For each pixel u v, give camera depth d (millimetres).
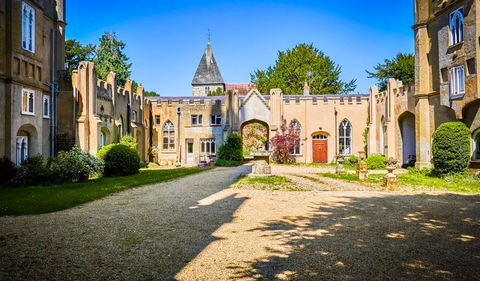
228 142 31062
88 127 22141
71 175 16312
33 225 7812
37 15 20016
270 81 55969
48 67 21516
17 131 17875
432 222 8109
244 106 34062
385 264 5371
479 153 18391
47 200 10859
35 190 13359
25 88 18641
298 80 55031
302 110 34469
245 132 48312
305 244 6410
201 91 69625
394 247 6199
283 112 34406
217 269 5207
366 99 34062
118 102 26828
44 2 21328
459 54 19125
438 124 21453
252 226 7777
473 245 6309
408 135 27219
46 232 7195
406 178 18266
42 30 20609
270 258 5672
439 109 21344
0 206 9914
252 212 9305
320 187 14578
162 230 7410
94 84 22500
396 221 8219
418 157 22703
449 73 19984
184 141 35062
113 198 11648
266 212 9305
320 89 55094
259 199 11375
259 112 33875
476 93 17891
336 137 34125
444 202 10828
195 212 9305
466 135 18156
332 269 5180
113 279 4836
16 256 5715
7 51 17328
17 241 6543
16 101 17812
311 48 58250
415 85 23172
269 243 6488
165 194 12516
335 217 8680
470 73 18547
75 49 49719
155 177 18547
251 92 34000
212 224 7961
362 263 5418
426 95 22344
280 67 57281
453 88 19703
